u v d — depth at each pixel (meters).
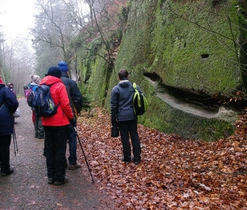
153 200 3.72
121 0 15.26
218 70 6.39
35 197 3.83
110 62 13.43
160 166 5.04
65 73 5.12
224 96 6.18
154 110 8.45
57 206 3.58
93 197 3.87
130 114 5.16
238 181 4.13
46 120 4.12
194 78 7.04
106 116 10.98
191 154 5.61
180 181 4.32
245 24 6.12
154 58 9.06
